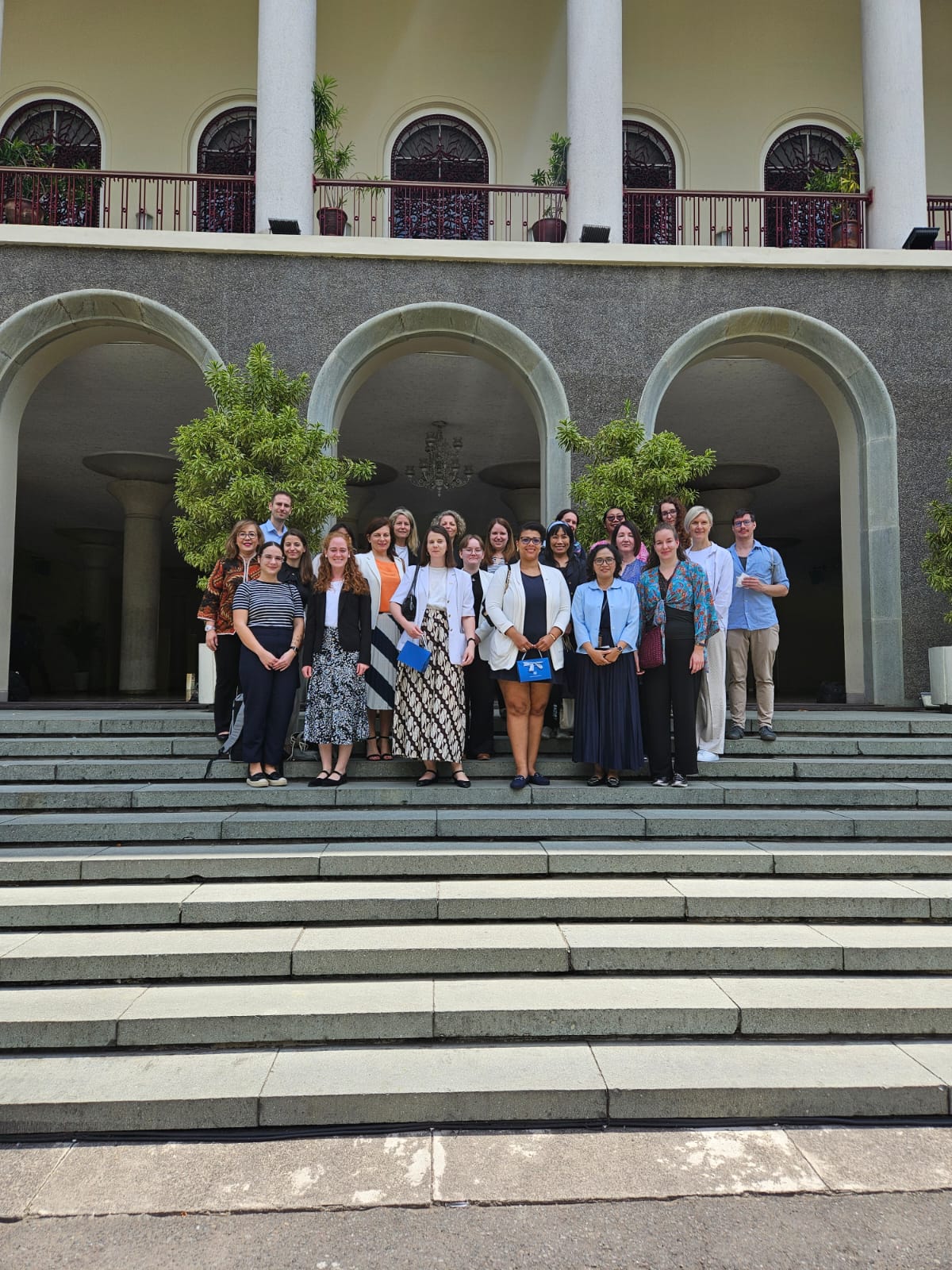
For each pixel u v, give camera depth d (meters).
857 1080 2.84
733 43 11.98
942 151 11.97
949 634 8.55
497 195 11.48
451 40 11.76
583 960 3.50
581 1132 2.73
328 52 11.67
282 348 8.52
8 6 11.53
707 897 3.88
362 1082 2.82
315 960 3.44
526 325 8.70
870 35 9.23
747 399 11.51
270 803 4.98
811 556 22.14
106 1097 2.73
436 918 3.82
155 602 14.76
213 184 10.99
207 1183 2.46
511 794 5.06
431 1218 2.32
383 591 5.48
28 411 11.72
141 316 8.51
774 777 5.59
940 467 8.74
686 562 5.33
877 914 3.88
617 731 5.09
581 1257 2.17
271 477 6.79
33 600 21.56
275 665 5.01
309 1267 2.13
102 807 4.97
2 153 9.25
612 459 7.20
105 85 11.55
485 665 5.59
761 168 11.84
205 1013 3.11
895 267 8.85
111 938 3.62
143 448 13.37
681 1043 3.13
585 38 8.95
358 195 10.89
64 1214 2.33
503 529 6.06
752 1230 2.27
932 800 5.17
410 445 13.75
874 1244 2.22
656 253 8.71
